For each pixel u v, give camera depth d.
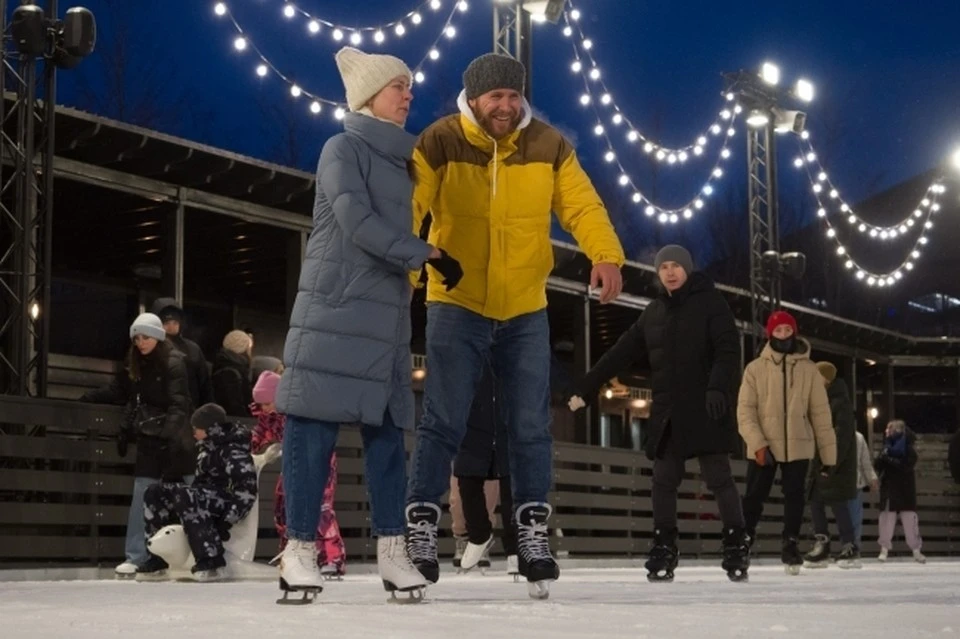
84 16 10.23
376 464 4.12
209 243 15.30
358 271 4.03
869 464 12.02
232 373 10.36
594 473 13.45
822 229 38.84
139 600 4.55
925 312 38.47
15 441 8.35
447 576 8.43
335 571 7.81
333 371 3.98
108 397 9.65
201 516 7.39
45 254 10.20
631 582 6.86
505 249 4.63
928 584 6.75
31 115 10.11
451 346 4.64
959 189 38.09
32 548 8.31
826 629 3.02
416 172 4.30
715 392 6.45
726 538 6.91
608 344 22.16
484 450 6.19
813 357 26.34
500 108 4.59
